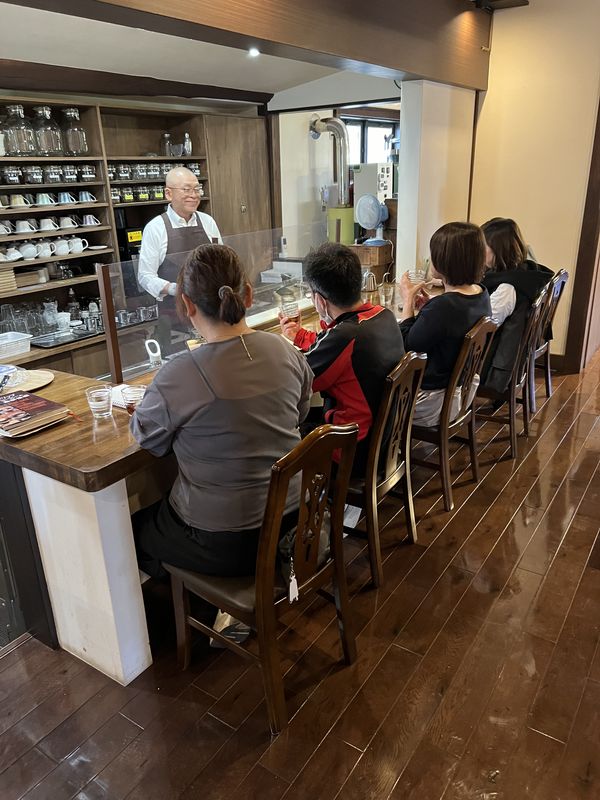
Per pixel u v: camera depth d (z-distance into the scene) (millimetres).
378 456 2021
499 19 3992
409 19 3109
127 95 4129
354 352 1876
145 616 1838
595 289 4340
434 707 1663
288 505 1574
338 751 1545
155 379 1440
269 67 4406
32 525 1761
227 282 1396
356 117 6543
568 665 1790
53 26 3078
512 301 2887
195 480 1509
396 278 4012
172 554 1592
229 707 1691
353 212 5293
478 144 4312
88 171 3836
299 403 1646
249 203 5188
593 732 1573
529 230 4297
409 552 2336
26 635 1998
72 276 3889
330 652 1869
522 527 2486
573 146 3979
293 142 5625
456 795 1427
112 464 1483
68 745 1589
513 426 3029
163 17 1862
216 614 2008
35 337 3551
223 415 1394
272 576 1437
